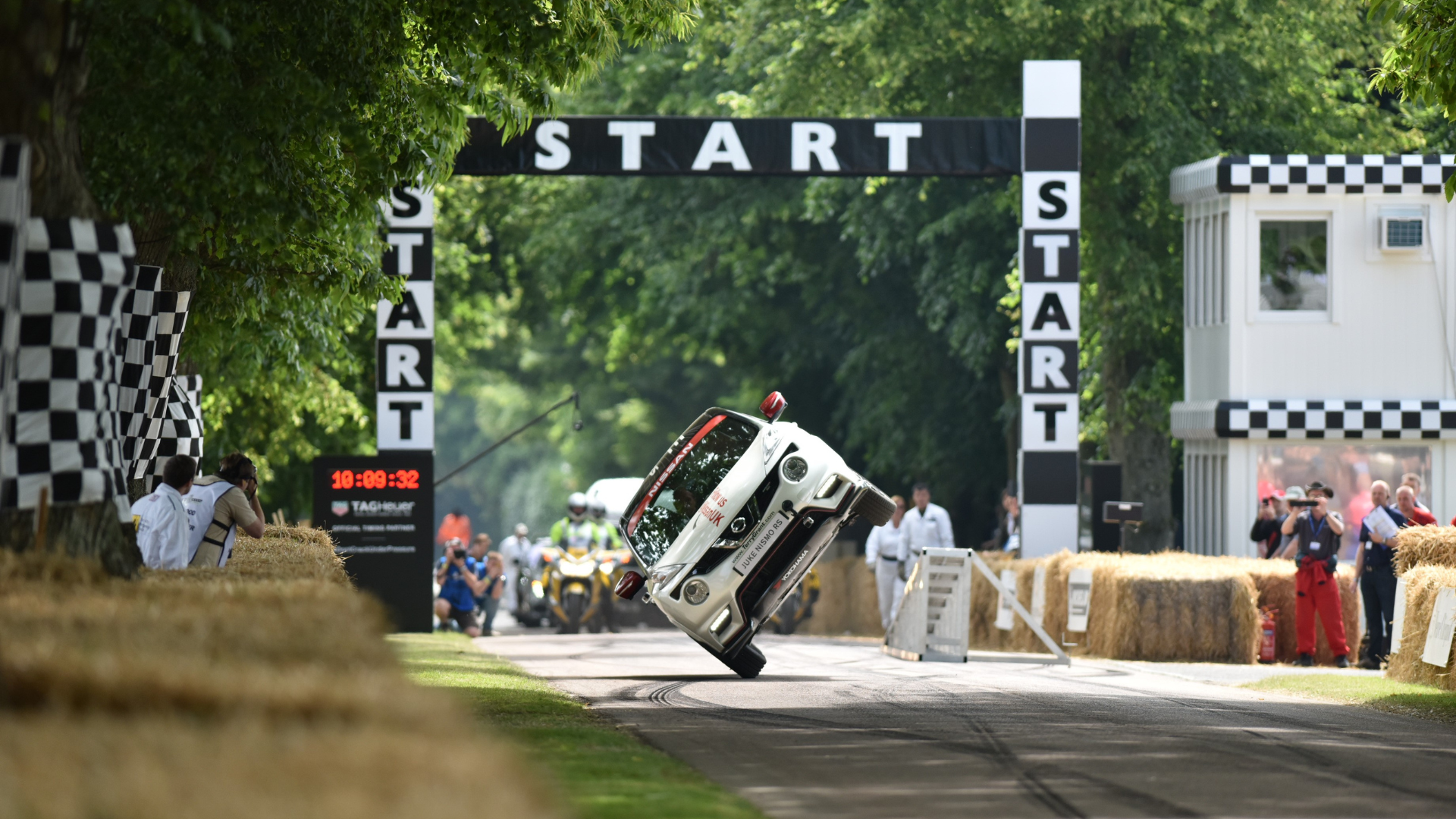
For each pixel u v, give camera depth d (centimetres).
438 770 1523
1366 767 3338
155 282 4559
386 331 8719
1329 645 7000
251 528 4947
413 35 5172
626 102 13575
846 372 14175
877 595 10150
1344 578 7262
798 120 8756
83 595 2455
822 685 5406
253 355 7231
